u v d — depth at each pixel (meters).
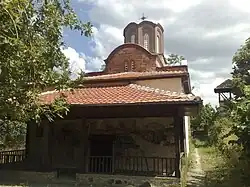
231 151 16.86
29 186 12.20
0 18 5.99
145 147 15.03
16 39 6.43
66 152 15.79
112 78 17.45
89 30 10.05
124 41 31.25
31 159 15.98
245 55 32.94
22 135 18.98
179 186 11.60
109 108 12.85
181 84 17.42
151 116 12.73
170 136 14.81
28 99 9.03
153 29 30.31
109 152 15.31
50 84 9.54
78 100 13.37
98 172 13.36
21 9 5.78
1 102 8.38
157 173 12.95
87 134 13.92
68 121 16.06
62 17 9.70
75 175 13.73
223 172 14.84
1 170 14.25
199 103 11.52
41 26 8.97
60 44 9.76
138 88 14.78
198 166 17.91
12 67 7.48
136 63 22.20
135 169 14.78
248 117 11.12
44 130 14.70
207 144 31.34
